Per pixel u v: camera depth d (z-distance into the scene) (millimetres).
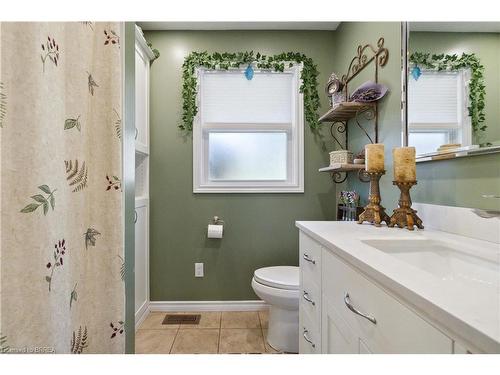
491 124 909
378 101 1631
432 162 1196
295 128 2326
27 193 605
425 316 473
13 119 589
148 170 2256
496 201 905
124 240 1066
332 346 910
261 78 2338
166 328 2006
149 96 2256
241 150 2412
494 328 366
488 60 922
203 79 2322
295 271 1870
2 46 574
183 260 2287
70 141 785
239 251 2301
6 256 578
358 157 1786
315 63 2297
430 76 1176
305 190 2314
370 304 659
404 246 950
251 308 2289
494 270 735
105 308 950
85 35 836
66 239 711
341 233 1046
